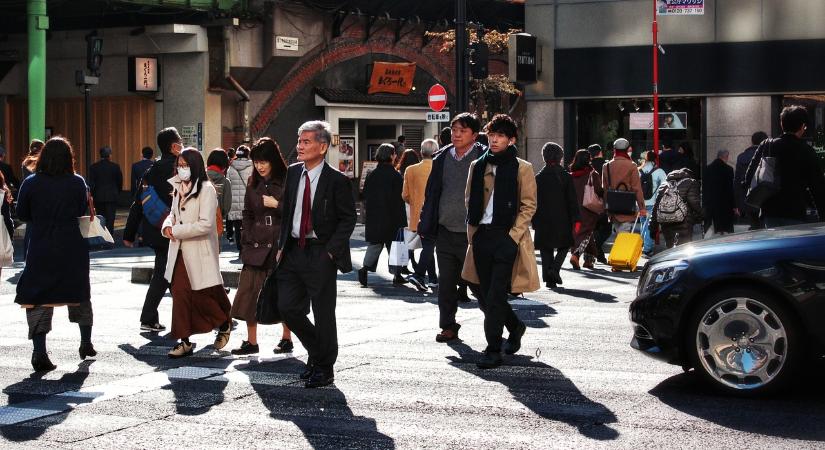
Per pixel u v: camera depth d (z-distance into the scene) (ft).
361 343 41.78
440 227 41.37
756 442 26.37
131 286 64.34
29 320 37.27
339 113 143.13
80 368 37.63
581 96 107.96
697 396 31.55
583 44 107.65
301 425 28.84
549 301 54.34
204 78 129.59
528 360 37.73
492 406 30.73
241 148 82.53
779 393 31.78
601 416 29.27
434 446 26.53
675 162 92.43
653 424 28.30
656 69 96.17
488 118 165.07
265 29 133.80
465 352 39.60
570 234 60.54
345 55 144.87
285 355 39.96
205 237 39.58
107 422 29.48
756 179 41.81
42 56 116.16
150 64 129.59
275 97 137.18
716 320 31.42
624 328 44.93
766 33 102.47
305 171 33.60
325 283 33.47
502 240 36.29
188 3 124.57
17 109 141.49
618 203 70.64
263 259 39.78
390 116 150.20
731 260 31.17
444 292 41.83
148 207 45.11
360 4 142.61
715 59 103.86
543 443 26.61
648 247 80.94
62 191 37.55
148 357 39.81
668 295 31.86
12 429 28.86
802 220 41.96
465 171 40.68
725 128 104.12
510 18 164.76
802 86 101.76
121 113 134.31
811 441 26.43
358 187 148.15
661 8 100.73
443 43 159.43
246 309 40.14
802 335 30.63
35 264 37.19
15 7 123.75
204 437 27.73
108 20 132.46
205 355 40.09
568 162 109.09
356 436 27.61
